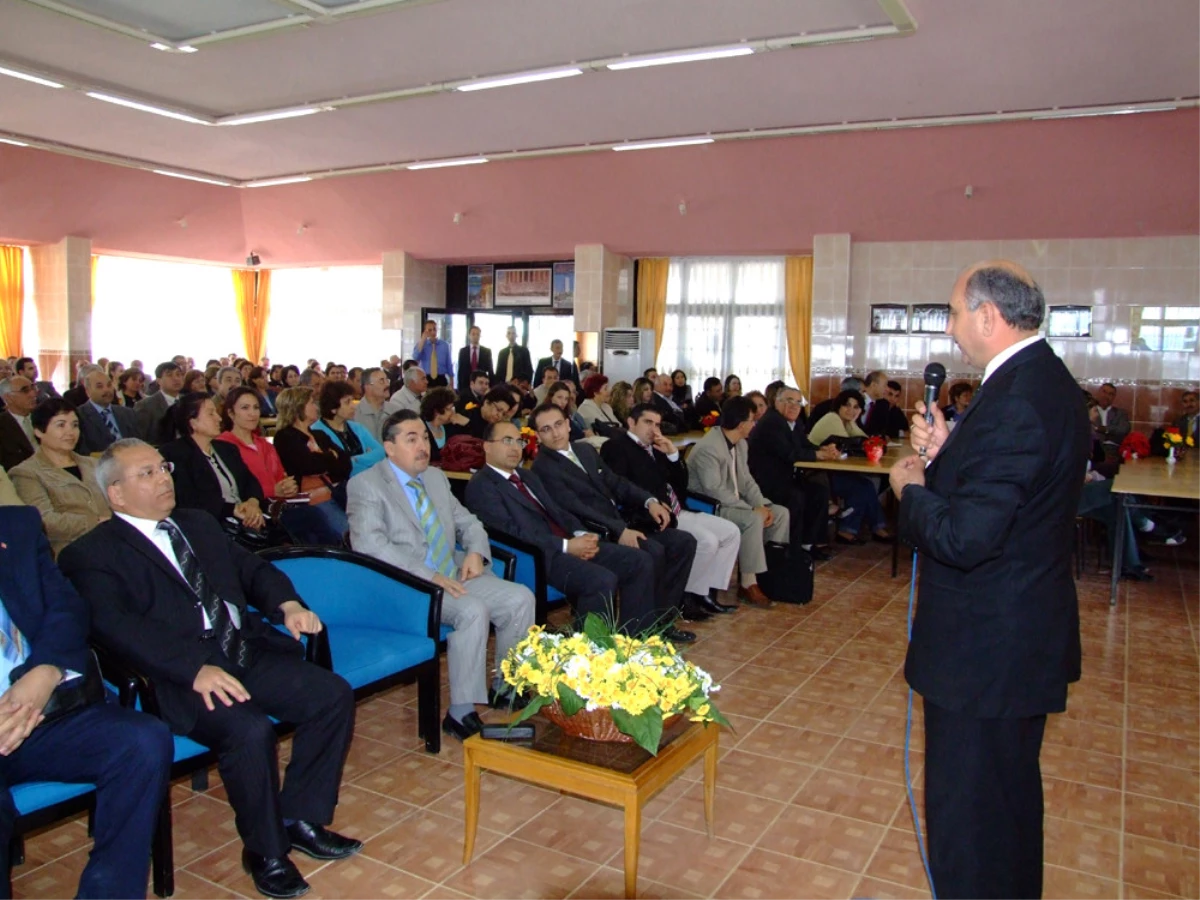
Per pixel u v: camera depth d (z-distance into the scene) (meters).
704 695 2.56
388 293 14.16
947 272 11.38
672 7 6.08
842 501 7.53
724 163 10.49
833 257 11.55
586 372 12.23
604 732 2.43
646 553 4.30
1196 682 4.27
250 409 4.67
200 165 11.81
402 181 12.17
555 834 2.75
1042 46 6.67
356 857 2.61
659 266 13.23
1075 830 2.86
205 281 16.45
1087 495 6.16
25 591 2.28
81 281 13.24
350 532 3.54
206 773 3.07
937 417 2.21
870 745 3.44
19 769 2.20
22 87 8.46
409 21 6.41
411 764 3.21
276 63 7.52
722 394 11.19
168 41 7.02
